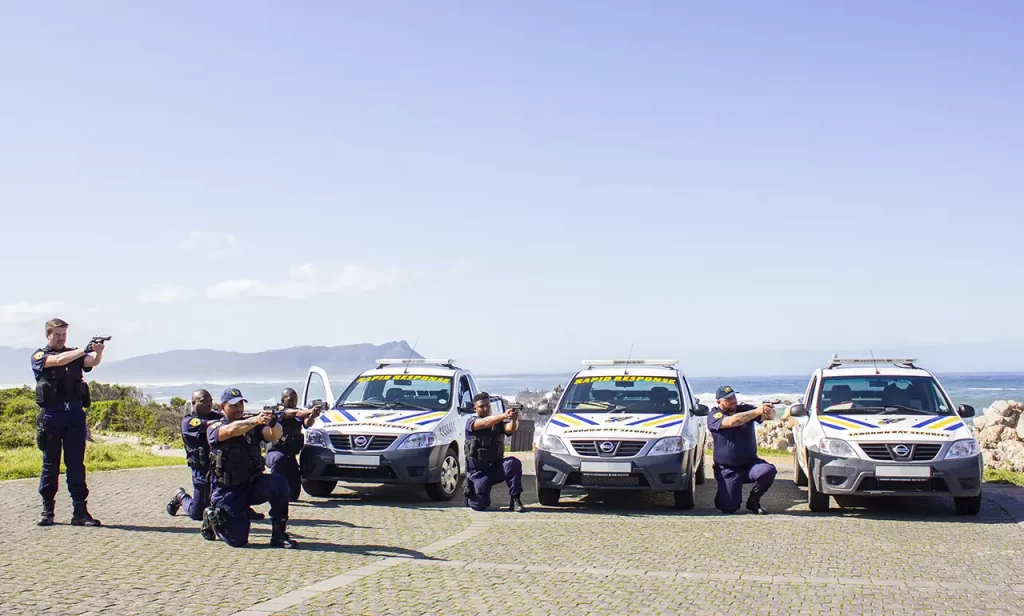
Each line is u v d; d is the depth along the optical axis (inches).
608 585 293.7
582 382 557.0
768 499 541.6
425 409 552.7
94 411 1327.5
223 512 351.6
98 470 696.4
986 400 2760.8
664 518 458.0
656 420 499.5
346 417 534.0
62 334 404.2
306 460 514.3
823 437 468.1
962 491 440.1
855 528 423.5
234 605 256.5
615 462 470.3
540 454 486.3
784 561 339.3
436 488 518.0
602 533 407.2
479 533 404.8
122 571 302.5
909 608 264.8
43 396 395.2
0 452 765.3
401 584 289.6
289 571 306.3
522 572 314.2
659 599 274.4
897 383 510.9
